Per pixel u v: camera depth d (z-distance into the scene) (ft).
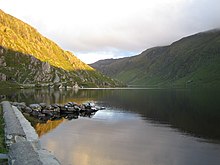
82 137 160.86
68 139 153.69
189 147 140.77
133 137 164.55
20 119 169.17
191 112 282.36
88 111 292.81
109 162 114.11
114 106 355.56
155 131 184.14
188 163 114.52
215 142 152.05
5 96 445.37
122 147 139.44
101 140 154.51
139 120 234.58
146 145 144.46
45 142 144.25
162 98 498.28
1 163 77.36
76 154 123.65
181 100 438.81
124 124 213.05
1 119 144.25
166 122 223.30
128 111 300.81
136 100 456.04
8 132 103.65
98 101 437.99
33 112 254.27
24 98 431.43
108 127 198.39
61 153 124.26
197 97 506.07
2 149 90.12
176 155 126.11
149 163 114.11
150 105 365.40
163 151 132.67
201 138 161.99
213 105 342.23
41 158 95.71
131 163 113.80
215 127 197.88
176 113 278.26
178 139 159.84
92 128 192.95
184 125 207.51
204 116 252.42
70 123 213.05
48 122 214.07
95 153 126.52
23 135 103.35
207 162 115.96
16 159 69.31
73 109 280.92
